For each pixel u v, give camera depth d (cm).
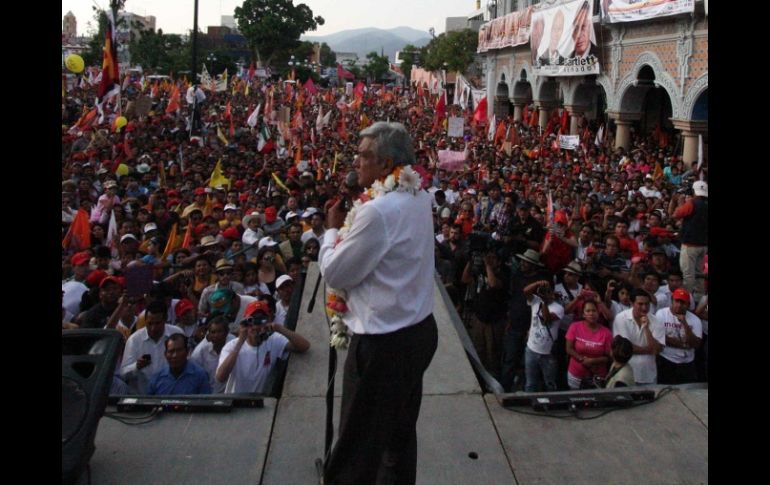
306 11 8088
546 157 2197
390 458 276
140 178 1595
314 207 1288
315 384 396
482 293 863
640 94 2506
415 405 274
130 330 664
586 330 702
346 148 2138
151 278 644
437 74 5831
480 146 2333
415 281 255
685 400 384
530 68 3491
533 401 373
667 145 2695
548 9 2992
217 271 794
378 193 253
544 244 916
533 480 313
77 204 1253
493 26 3988
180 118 2938
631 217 1270
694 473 320
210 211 1301
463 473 317
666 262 895
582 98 2970
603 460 329
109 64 1828
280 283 741
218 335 588
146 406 360
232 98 4528
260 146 2108
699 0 1989
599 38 2603
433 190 1411
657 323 684
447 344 445
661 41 2219
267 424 352
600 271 904
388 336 252
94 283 795
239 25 8200
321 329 481
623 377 623
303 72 8006
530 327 790
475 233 1000
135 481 304
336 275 250
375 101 4944
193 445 331
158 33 7875
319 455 326
